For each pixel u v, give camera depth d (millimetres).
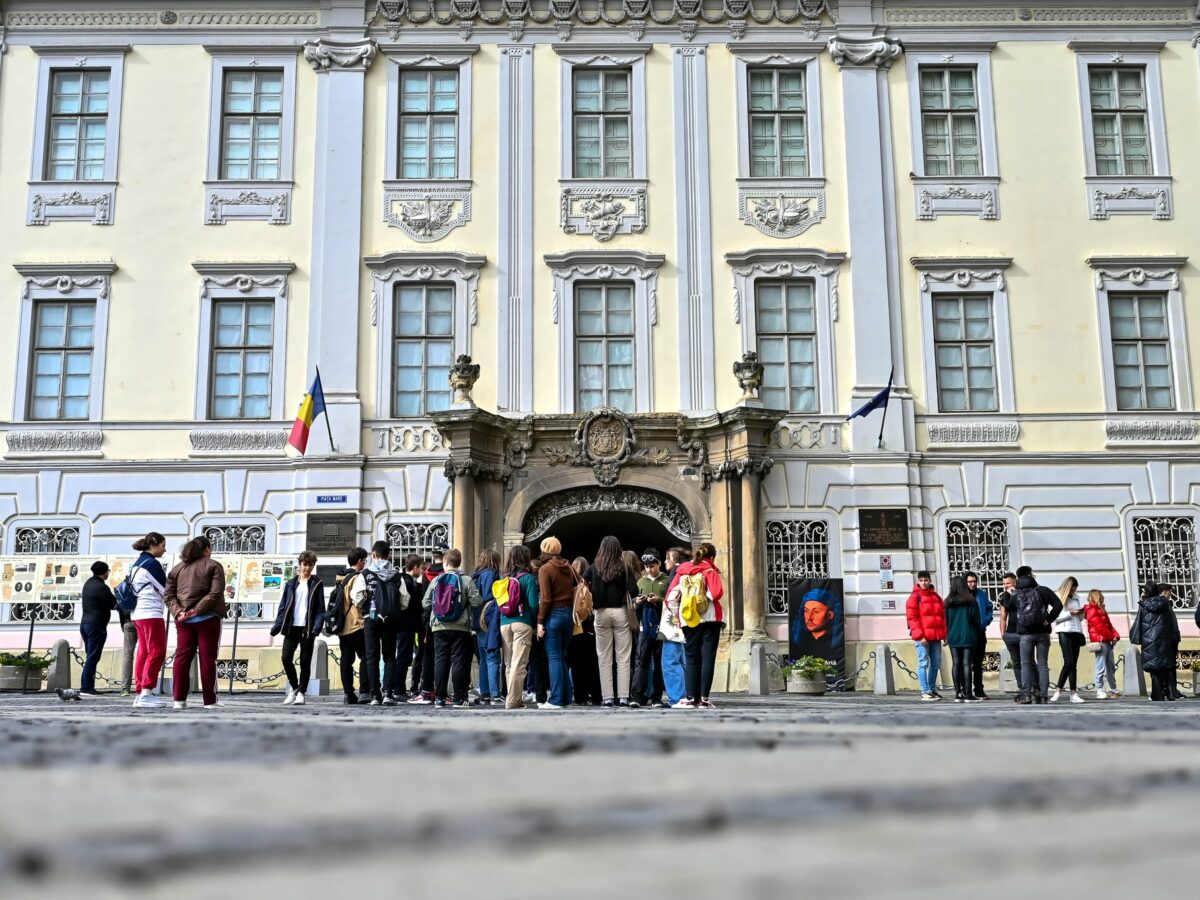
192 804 4410
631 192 27188
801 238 27125
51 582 22984
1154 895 2596
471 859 3146
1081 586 26031
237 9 27688
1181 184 27578
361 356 26500
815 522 26000
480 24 27719
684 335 26656
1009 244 27219
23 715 12422
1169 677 19953
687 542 25859
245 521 25953
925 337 26781
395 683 17234
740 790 4797
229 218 27000
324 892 2680
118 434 26203
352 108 27359
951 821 3879
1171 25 28125
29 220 26906
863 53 27625
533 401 26391
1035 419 26531
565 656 16125
